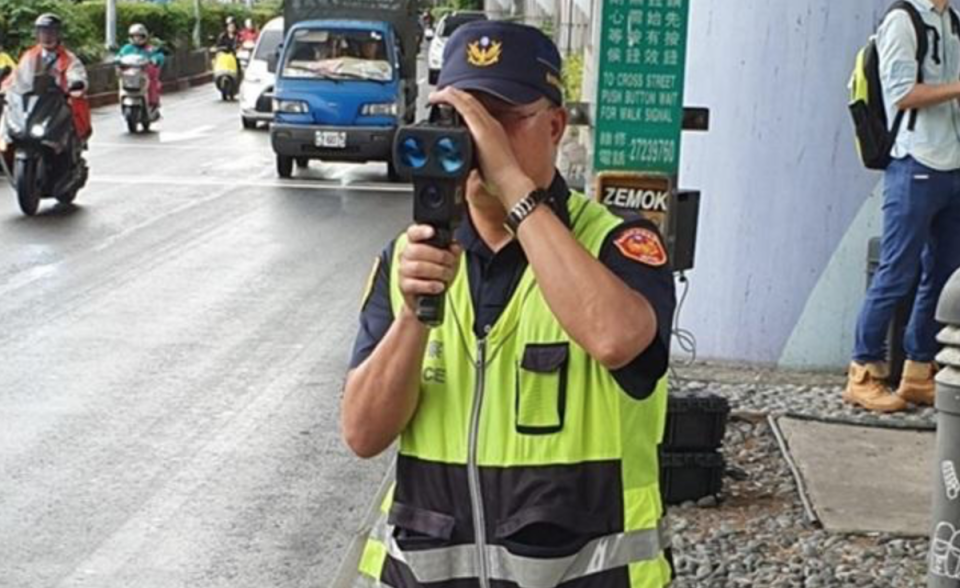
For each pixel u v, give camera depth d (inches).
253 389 364.2
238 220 652.7
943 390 168.2
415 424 121.7
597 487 117.2
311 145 815.7
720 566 234.2
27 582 244.2
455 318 121.0
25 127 640.4
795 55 342.3
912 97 297.6
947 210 308.3
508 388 119.3
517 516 117.4
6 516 273.7
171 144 1016.9
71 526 269.7
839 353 355.9
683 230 270.1
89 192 738.2
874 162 308.8
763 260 354.3
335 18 1017.5
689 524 253.6
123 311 450.0
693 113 267.3
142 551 258.7
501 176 112.9
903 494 269.6
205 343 410.9
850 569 233.9
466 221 120.8
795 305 355.3
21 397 351.3
